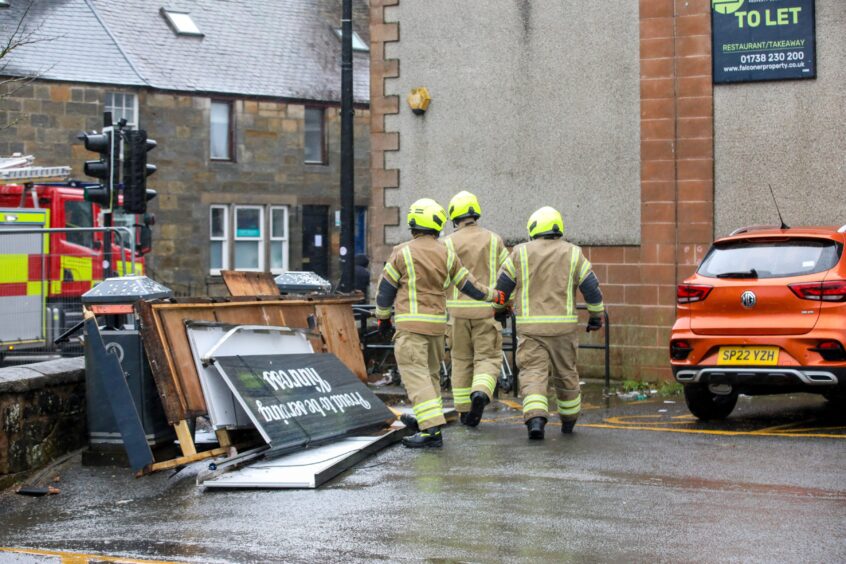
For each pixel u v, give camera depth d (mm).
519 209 16031
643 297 15164
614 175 15367
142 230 18141
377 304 10047
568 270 10234
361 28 39562
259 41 36875
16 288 14688
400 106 16797
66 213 24203
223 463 8664
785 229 10883
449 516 7230
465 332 10523
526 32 15930
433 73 16562
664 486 7992
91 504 8062
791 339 10148
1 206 23125
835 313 10031
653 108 15062
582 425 11188
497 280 10477
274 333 10078
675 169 14938
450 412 11383
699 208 14797
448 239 10727
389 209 16906
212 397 8945
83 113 31391
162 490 8383
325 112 37000
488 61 16188
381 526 7035
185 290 33688
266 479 8266
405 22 16719
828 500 7465
